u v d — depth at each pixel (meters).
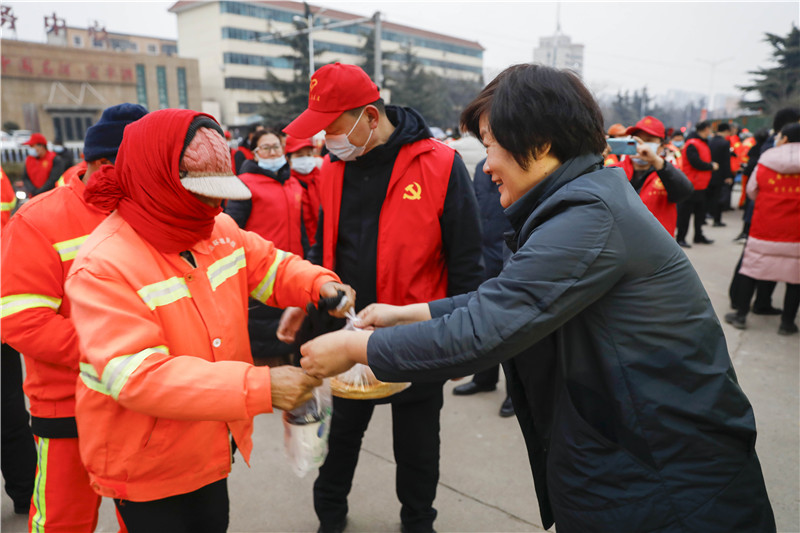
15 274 1.58
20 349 1.61
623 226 1.10
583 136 1.16
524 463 2.90
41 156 9.03
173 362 1.22
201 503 1.53
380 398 2.09
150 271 1.29
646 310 1.12
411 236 2.13
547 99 1.13
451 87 65.50
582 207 1.11
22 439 2.46
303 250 3.83
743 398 1.19
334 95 1.96
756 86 35.94
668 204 4.20
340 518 2.35
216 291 1.44
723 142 9.17
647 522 1.14
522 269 1.10
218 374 1.22
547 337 1.24
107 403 1.30
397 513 2.51
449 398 3.68
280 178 3.70
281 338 1.83
